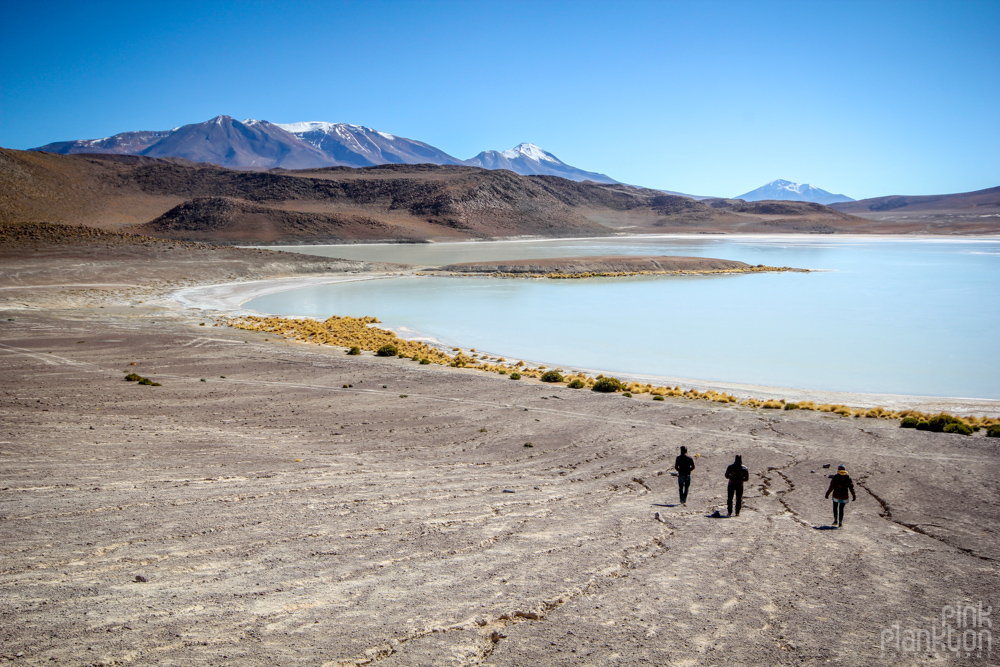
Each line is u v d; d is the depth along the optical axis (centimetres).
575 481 1477
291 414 2147
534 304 6319
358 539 955
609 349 4012
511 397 2531
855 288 7450
